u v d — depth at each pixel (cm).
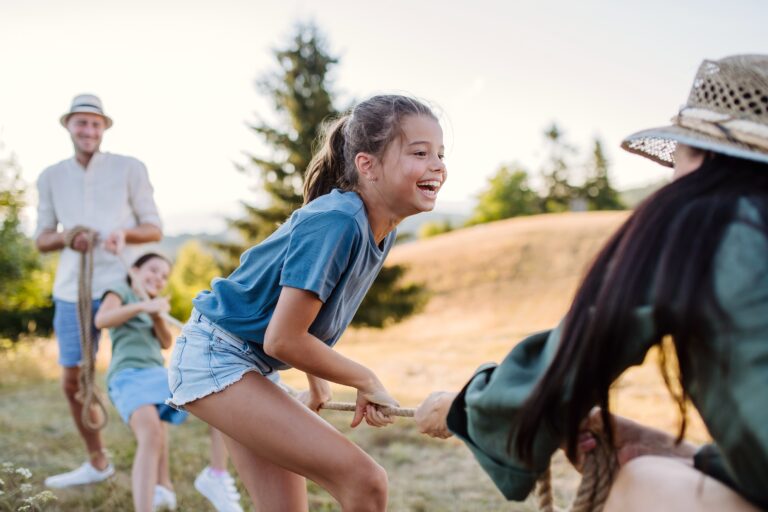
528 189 5503
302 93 2031
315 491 425
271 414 228
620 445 174
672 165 188
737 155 140
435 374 963
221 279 244
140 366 393
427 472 465
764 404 122
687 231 134
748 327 125
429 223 5594
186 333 247
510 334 1443
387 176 231
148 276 428
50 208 474
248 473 257
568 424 145
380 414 233
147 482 357
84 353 436
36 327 1287
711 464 152
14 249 1146
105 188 467
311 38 2061
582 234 2386
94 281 455
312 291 209
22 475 380
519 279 2122
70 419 599
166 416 387
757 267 127
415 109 231
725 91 149
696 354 133
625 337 138
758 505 140
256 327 231
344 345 1612
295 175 2023
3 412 630
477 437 164
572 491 414
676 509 148
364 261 228
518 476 160
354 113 240
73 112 459
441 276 2272
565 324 147
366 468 223
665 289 132
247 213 2042
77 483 435
